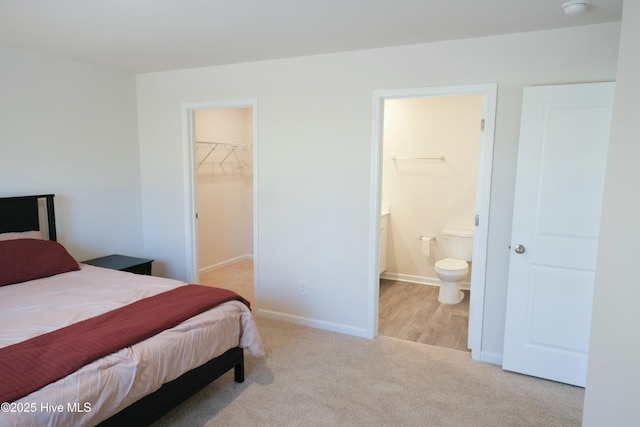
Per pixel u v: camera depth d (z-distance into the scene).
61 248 3.17
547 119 2.57
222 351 2.39
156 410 1.99
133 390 1.79
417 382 2.69
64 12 2.36
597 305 1.79
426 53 2.94
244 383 2.65
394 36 2.77
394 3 2.19
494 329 2.96
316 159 3.40
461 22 2.49
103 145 3.86
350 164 3.28
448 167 4.73
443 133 4.71
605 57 2.49
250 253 6.09
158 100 4.04
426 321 3.79
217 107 3.77
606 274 1.70
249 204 6.04
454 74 2.88
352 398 2.49
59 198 3.53
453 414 2.35
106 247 3.96
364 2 2.18
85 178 3.73
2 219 3.07
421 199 4.91
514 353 2.81
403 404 2.44
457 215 4.76
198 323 2.22
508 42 2.71
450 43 2.86
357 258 3.35
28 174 3.29
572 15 2.25
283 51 3.18
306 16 2.40
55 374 1.58
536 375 2.76
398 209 5.04
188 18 2.45
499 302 2.92
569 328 2.64
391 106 4.91
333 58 3.23
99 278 2.91
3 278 2.70
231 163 5.68
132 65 3.71
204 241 5.30
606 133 2.44
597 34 2.50
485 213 2.88
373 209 3.25
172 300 2.40
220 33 2.73
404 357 3.04
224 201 5.60
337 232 3.40
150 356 1.89
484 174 2.86
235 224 5.84
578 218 2.55
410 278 5.09
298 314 3.65
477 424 2.26
